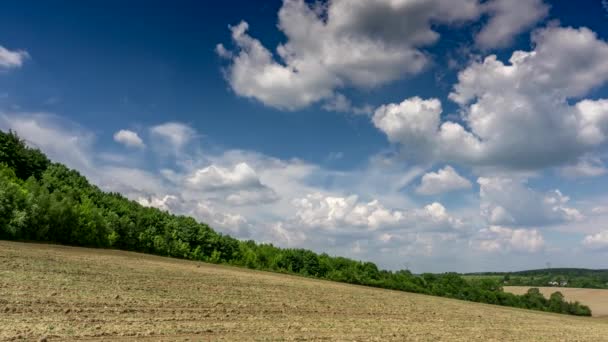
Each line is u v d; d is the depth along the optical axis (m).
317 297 29.70
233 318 17.05
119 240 44.25
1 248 27.58
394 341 16.30
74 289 17.78
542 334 25.88
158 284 23.27
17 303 14.09
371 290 48.53
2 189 35.22
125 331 12.49
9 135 48.97
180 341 12.18
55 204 38.19
